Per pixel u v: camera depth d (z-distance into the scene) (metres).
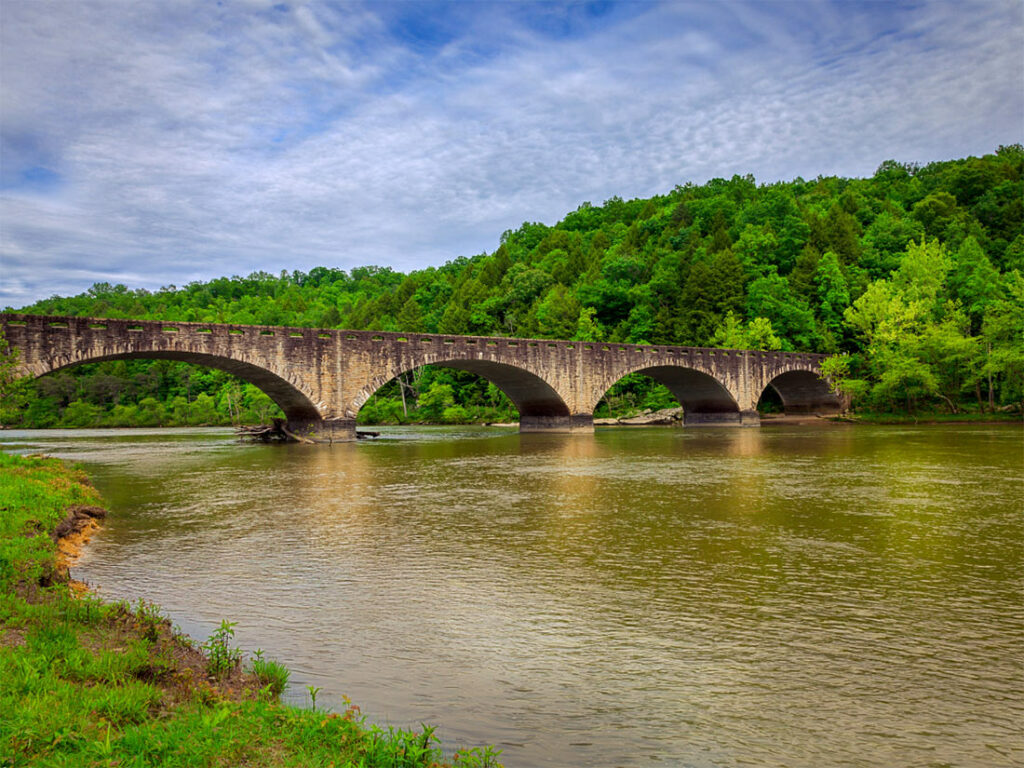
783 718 8.32
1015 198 128.38
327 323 164.88
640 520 20.83
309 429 58.16
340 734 6.93
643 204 186.50
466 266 179.00
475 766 6.87
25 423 112.88
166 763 5.99
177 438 73.00
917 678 9.46
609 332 115.62
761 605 12.66
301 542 18.11
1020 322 80.50
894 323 84.69
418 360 59.12
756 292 102.12
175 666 9.02
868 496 25.03
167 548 17.50
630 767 7.20
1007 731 7.99
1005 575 14.54
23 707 6.72
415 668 9.83
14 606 10.61
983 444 48.53
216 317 175.50
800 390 94.00
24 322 41.94
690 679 9.45
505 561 15.95
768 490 26.73
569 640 10.95
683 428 79.25
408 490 27.88
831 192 164.12
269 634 11.23
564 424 70.88
